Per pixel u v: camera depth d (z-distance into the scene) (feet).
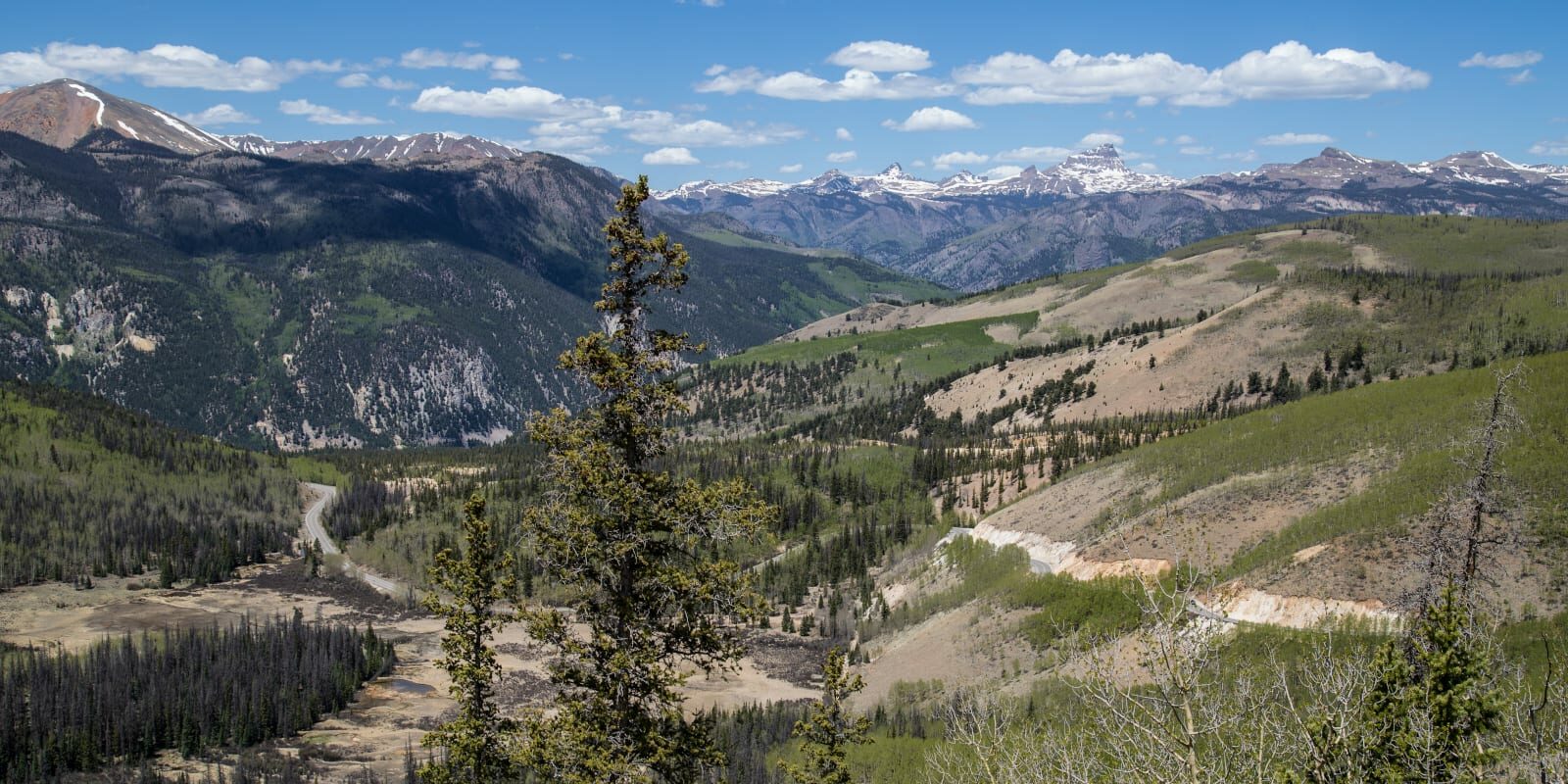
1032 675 296.30
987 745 114.32
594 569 104.32
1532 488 246.68
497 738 113.80
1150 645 83.10
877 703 326.24
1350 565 271.69
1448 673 90.17
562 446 103.96
